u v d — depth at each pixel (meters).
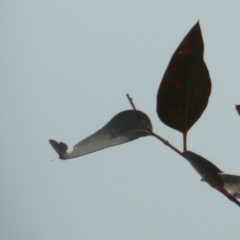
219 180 1.68
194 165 1.69
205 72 1.70
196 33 1.70
